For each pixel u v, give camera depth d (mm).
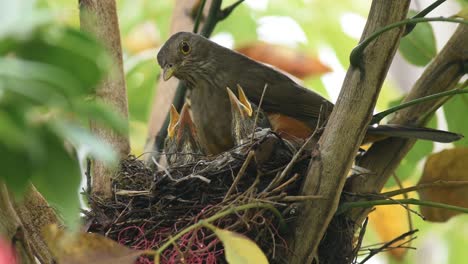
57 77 3562
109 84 8836
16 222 6121
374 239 12094
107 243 5805
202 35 10922
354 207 8172
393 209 11531
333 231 8523
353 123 7426
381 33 7090
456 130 10625
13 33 3549
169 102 11516
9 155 3551
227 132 11086
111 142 8867
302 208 7797
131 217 8562
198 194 8578
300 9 13664
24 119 3520
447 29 14656
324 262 8531
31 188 7426
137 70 13016
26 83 3508
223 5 13414
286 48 12641
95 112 3828
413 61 10805
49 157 3666
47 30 3627
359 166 8922
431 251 13266
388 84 13484
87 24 6246
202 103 11344
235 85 11164
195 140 10969
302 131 10602
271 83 11062
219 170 8594
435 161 9719
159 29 13852
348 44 13570
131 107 13016
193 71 11383
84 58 3662
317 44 13617
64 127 3701
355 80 7355
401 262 11891
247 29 13383
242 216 7793
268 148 8484
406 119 9188
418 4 14594
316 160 7633
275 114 10781
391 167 8992
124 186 9055
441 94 8086
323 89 13312
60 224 7465
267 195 8117
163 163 10703
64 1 10297
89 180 8898
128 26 13594
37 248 7418
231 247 5797
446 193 9742
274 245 7629
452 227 13078
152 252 5785
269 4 13562
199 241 7988
